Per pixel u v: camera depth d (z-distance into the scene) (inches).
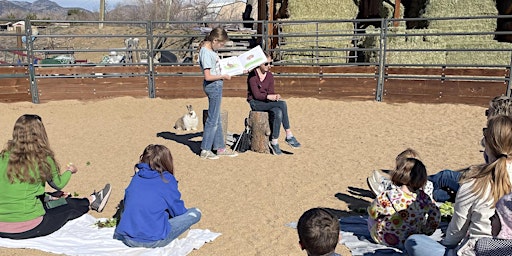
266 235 180.1
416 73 466.6
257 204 213.3
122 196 224.2
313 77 493.0
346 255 162.2
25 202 167.9
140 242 165.0
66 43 1188.5
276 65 537.3
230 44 692.7
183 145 327.6
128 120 417.7
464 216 127.6
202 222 193.3
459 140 331.9
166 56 717.9
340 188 234.8
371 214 165.6
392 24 677.3
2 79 469.7
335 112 437.7
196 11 1715.1
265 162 281.3
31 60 480.4
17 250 162.1
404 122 394.0
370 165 274.1
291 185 239.1
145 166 169.8
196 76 506.0
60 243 168.6
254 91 295.1
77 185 242.5
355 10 711.7
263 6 700.7
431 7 676.1
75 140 343.6
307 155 297.0
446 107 442.9
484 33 431.2
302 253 165.5
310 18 702.5
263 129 297.7
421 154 297.4
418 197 160.9
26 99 484.7
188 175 257.8
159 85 509.4
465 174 130.6
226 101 490.3
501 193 120.8
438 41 636.1
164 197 167.6
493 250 99.3
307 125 388.5
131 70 506.3
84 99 499.5
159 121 411.8
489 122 130.3
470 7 656.4
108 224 185.2
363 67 484.1
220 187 237.5
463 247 125.8
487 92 442.6
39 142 169.5
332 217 106.4
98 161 288.2
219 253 165.6
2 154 168.9
